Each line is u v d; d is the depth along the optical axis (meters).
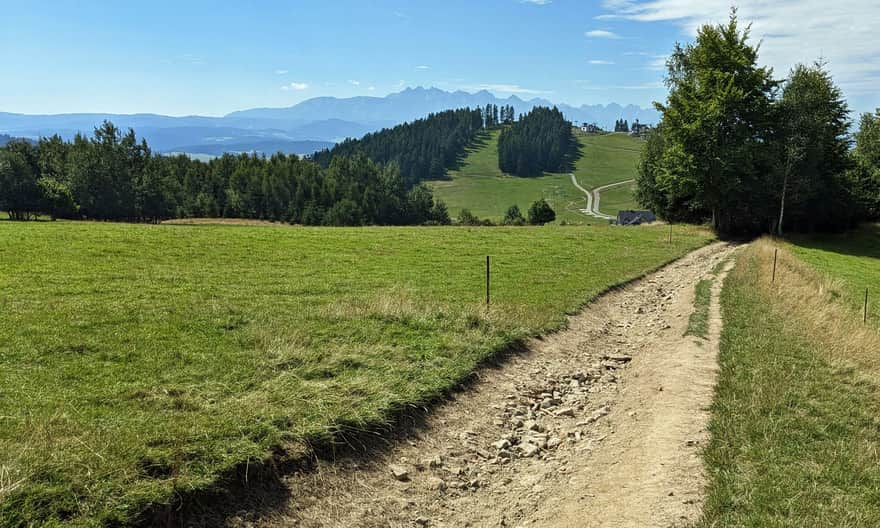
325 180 147.12
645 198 73.38
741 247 49.22
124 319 14.44
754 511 7.41
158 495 6.64
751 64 58.53
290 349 12.45
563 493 8.40
